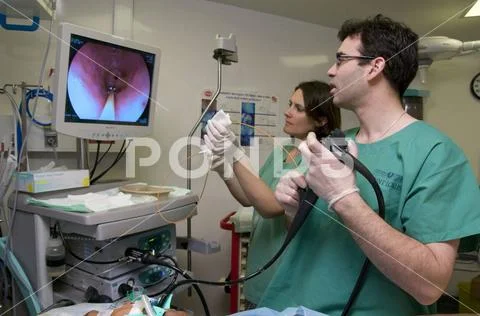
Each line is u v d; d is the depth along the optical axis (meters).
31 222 0.92
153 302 0.77
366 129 0.84
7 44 1.42
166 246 1.08
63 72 1.00
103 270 0.91
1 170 1.14
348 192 0.64
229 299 1.93
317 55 2.32
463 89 2.74
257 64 2.10
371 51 0.77
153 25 1.76
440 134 0.74
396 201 0.73
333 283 0.76
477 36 2.46
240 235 1.65
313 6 2.01
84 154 1.25
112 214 0.85
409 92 2.21
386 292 0.73
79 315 0.76
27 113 1.27
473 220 0.66
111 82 1.16
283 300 0.84
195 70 1.88
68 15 1.55
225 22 1.97
